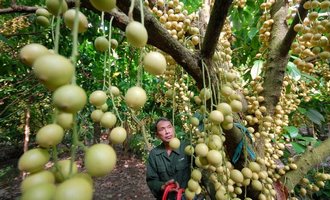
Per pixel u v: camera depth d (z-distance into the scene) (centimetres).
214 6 74
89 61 307
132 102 47
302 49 112
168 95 111
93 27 225
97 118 59
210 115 73
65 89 34
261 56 154
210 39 82
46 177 34
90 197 31
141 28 44
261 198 104
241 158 115
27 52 39
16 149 789
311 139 179
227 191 85
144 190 508
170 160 180
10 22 230
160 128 187
